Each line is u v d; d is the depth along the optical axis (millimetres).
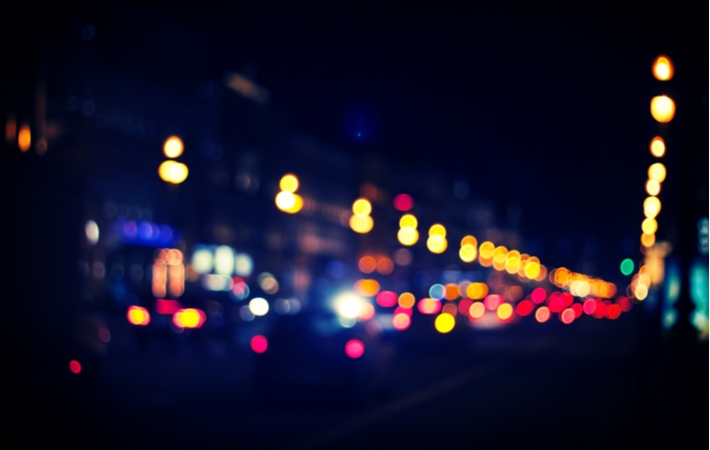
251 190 72750
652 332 28641
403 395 19531
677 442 13492
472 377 23625
